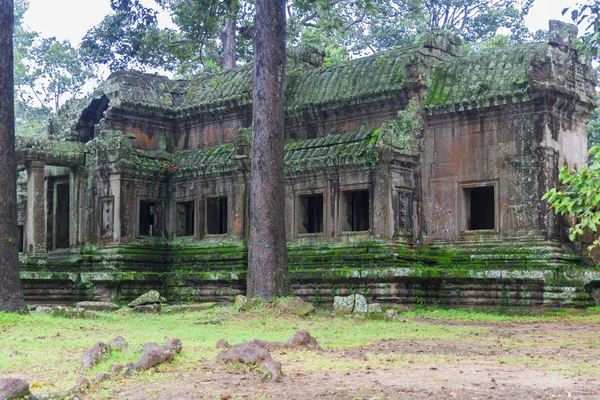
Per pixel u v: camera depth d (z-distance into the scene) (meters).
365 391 8.58
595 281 21.58
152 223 29.28
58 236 29.50
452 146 24.17
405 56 24.91
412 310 21.92
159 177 28.19
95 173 27.83
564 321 19.00
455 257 23.59
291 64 28.14
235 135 28.03
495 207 23.33
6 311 17.11
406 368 10.34
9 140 17.36
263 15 20.56
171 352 10.38
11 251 17.31
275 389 8.72
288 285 20.34
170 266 27.98
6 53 17.36
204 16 24.45
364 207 26.00
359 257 23.70
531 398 8.26
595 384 9.13
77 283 26.14
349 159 24.17
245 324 17.23
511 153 23.09
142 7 26.28
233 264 26.36
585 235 23.20
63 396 8.30
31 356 11.25
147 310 21.08
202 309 21.16
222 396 8.34
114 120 28.30
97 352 10.33
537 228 22.50
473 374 9.87
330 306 23.28
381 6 39.94
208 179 27.48
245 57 39.44
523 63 23.27
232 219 26.77
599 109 39.94
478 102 23.39
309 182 25.45
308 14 39.59
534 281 21.39
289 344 12.22
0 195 17.23
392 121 23.89
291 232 25.73
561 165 23.06
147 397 8.37
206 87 29.25
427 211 24.45
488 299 22.20
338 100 25.64
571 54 23.66
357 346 13.05
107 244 27.31
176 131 29.58
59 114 30.08
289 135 27.28
